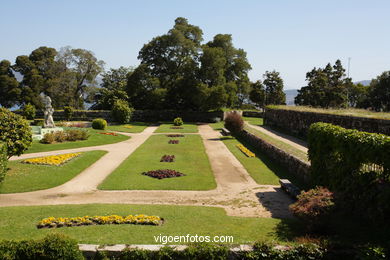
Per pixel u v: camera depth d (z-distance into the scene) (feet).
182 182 55.98
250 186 53.67
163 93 191.31
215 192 50.44
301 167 56.03
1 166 48.37
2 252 23.88
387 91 170.81
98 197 48.01
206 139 114.62
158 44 200.75
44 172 58.80
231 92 193.77
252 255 24.13
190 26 213.05
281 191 50.44
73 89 221.87
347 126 74.18
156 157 79.20
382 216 29.53
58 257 24.14
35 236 29.63
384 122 60.64
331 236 28.35
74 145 90.33
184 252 24.48
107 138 107.34
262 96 261.03
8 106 231.50
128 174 61.41
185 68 186.50
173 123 178.81
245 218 36.50
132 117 193.26
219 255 24.34
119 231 31.07
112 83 248.11
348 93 233.96
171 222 34.58
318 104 212.84
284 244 25.40
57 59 223.30
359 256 23.44
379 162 31.04
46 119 105.19
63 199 46.96
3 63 225.56
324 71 219.00
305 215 29.78
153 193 49.98
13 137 57.00
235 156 80.89
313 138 48.06
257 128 133.08
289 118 116.78
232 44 215.92
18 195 48.39
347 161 37.09
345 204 34.22
